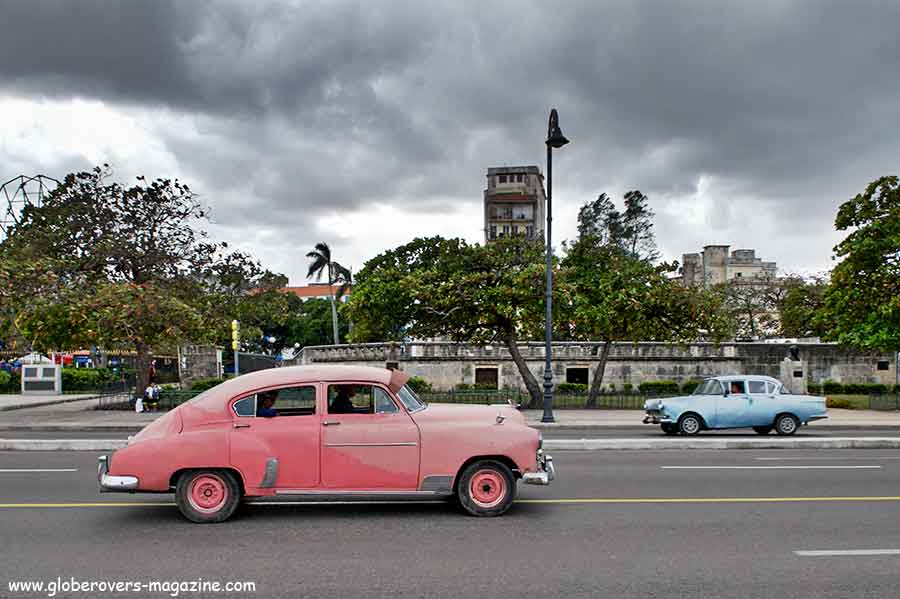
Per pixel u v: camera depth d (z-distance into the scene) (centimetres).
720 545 757
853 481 1165
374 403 896
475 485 896
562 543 763
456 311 2795
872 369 3847
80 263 2772
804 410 1967
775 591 608
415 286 2694
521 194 9269
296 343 7644
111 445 1580
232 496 865
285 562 691
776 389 1988
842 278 3006
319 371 909
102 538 785
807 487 1107
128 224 2883
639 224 7631
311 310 7838
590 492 1061
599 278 2855
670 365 3759
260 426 872
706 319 2834
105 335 2495
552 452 1543
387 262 2908
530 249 2919
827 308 3180
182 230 2995
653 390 3616
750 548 745
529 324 2839
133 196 2889
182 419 877
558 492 1060
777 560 700
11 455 1478
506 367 3747
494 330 3016
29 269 2472
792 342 4138
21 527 837
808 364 3816
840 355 3834
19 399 3303
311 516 898
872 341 2895
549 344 2294
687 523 859
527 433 903
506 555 716
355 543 762
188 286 2942
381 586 617
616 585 621
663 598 589
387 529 827
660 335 2928
